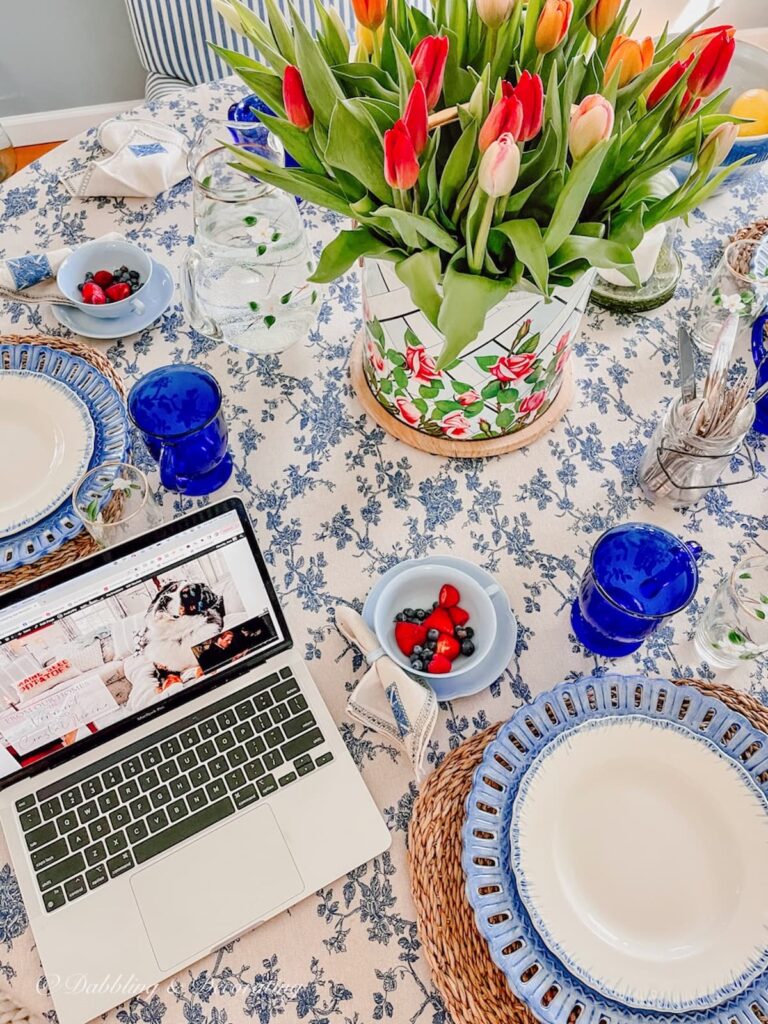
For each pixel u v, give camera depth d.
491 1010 0.57
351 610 0.74
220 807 0.67
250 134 0.91
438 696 0.72
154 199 1.07
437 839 0.64
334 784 0.69
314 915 0.64
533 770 0.62
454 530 0.84
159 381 0.83
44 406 0.83
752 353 0.92
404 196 0.59
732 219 1.07
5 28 1.93
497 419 0.82
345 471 0.87
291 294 0.88
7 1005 0.60
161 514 0.81
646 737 0.64
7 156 2.04
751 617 0.70
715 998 0.55
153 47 1.48
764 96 0.99
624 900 0.60
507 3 0.56
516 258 0.61
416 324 0.70
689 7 1.75
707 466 0.81
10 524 0.76
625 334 0.98
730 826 0.61
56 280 0.93
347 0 1.29
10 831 0.66
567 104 0.60
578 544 0.83
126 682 0.68
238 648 0.72
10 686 0.63
